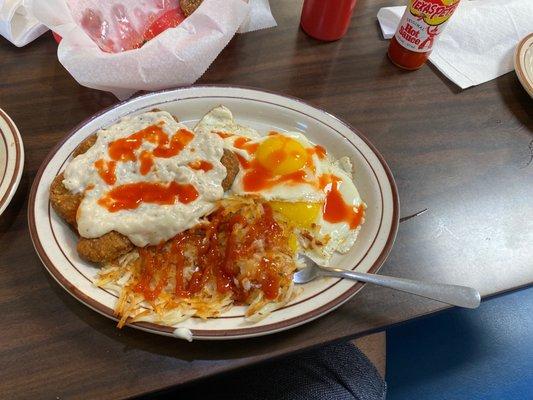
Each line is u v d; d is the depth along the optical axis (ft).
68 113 1.42
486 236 1.29
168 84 1.47
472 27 1.77
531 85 1.59
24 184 1.24
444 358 1.63
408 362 1.62
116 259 1.13
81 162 1.16
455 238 1.28
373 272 1.11
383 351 1.62
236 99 1.42
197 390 1.34
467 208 1.35
